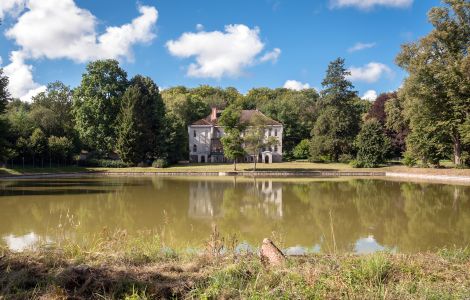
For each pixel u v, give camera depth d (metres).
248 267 7.54
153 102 71.50
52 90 81.69
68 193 30.20
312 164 68.00
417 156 50.84
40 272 7.29
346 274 6.95
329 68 74.38
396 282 6.94
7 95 38.94
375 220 18.98
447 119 43.25
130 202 25.41
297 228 16.92
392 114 59.19
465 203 24.97
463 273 7.39
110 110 66.19
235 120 58.69
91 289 6.54
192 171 56.47
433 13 42.19
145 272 7.39
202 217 19.88
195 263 8.12
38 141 57.47
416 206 23.77
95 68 65.75
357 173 54.59
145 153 66.62
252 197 28.62
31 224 17.25
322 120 72.38
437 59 43.12
